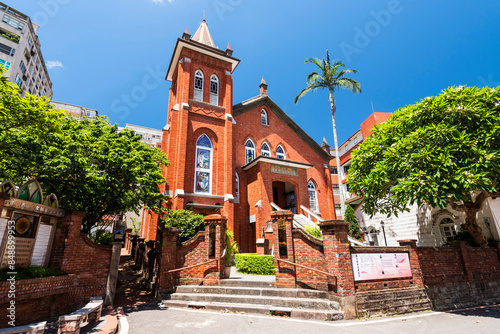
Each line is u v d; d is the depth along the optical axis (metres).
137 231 28.45
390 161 10.58
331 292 7.95
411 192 9.18
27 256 6.90
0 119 7.00
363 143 13.05
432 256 10.30
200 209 17.30
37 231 7.24
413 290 8.88
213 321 6.96
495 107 9.47
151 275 11.54
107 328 6.04
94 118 11.38
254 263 11.60
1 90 6.61
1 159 8.09
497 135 8.95
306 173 22.84
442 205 8.65
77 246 8.29
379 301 8.05
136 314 7.82
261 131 23.22
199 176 17.89
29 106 7.06
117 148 9.55
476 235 12.46
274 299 8.16
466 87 10.08
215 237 10.38
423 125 10.67
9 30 30.44
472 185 8.40
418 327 6.83
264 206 18.08
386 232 20.11
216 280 9.75
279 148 24.20
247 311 7.88
